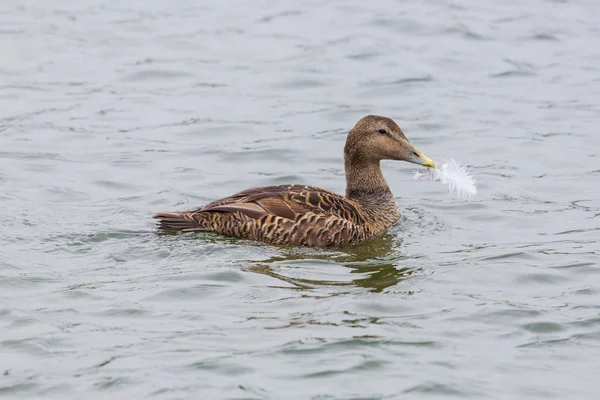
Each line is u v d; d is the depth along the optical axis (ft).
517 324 36.99
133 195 54.13
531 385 32.45
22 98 73.00
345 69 79.92
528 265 43.37
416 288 40.57
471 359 34.17
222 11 97.30
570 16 93.86
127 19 94.32
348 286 40.65
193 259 43.29
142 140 64.75
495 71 79.71
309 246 45.73
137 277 41.14
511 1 98.73
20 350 34.47
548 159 61.57
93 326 36.42
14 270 41.78
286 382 32.32
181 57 83.35
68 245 44.96
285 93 74.74
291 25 92.12
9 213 49.55
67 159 60.59
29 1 99.86
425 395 31.73
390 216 49.93
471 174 58.39
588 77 78.02
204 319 37.06
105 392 31.71
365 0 100.32
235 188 56.29
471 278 41.83
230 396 31.37
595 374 33.24
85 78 77.92
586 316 37.68
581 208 52.54
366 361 33.71
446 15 94.17
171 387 31.86
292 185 48.01
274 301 38.83
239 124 68.03
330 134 66.23
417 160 50.16
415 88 75.61
